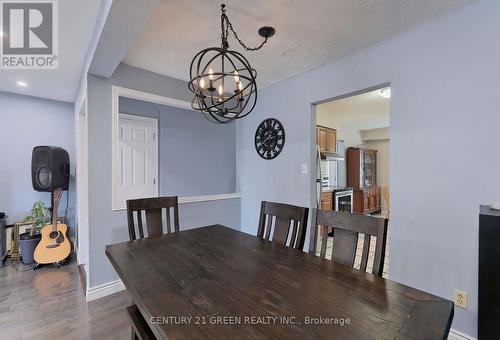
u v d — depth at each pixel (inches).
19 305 87.4
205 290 41.5
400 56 76.9
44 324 77.0
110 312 83.6
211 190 159.2
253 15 67.6
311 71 105.5
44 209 133.9
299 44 83.8
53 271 116.3
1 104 131.0
